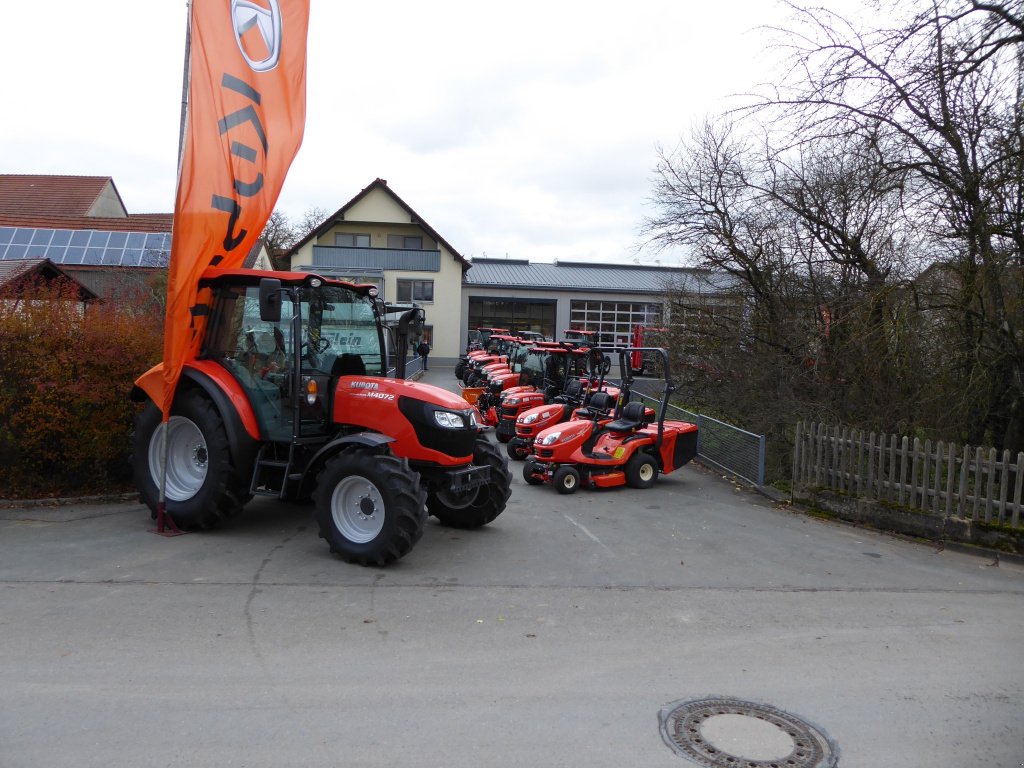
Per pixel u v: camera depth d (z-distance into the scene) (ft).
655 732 12.37
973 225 29.71
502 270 151.84
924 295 32.37
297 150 27.20
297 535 24.34
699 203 48.26
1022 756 11.92
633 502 32.68
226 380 23.65
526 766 11.16
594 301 140.56
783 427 39.40
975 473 25.95
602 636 16.74
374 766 11.01
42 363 26.48
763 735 12.40
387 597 18.83
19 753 11.04
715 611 18.75
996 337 30.83
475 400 61.21
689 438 38.47
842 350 36.70
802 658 15.85
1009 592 21.29
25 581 19.01
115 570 20.12
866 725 12.87
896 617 18.79
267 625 16.62
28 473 27.50
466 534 25.73
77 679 13.61
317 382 23.41
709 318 50.90
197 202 22.62
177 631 16.08
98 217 103.50
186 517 23.82
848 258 39.65
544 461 34.78
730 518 30.07
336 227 137.69
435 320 134.72
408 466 21.89
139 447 25.14
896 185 31.42
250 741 11.62
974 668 15.56
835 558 24.38
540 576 21.16
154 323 32.40
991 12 26.20
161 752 11.21
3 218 90.74
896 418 34.06
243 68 24.67
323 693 13.39
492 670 14.67
